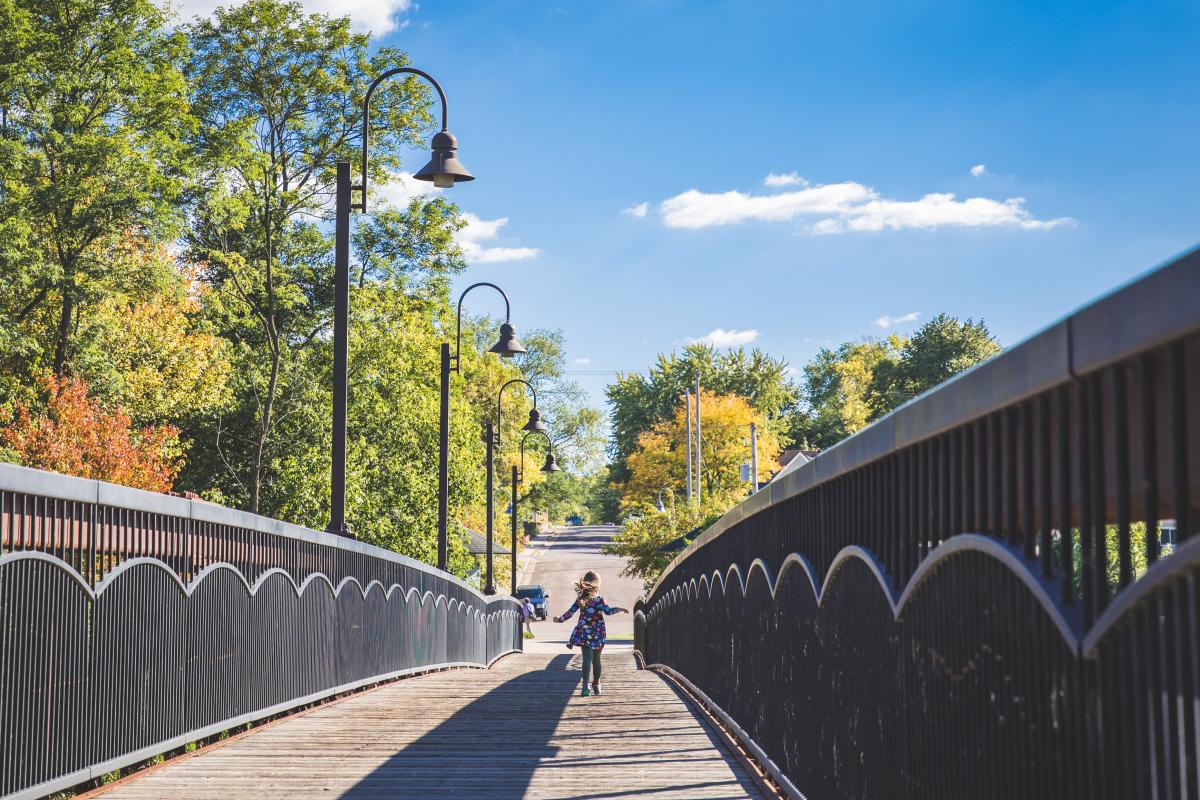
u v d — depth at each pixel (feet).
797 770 19.86
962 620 11.03
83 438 89.25
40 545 18.56
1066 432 8.52
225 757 25.04
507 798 20.18
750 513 25.59
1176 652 6.78
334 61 111.24
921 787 12.51
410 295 125.29
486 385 249.34
